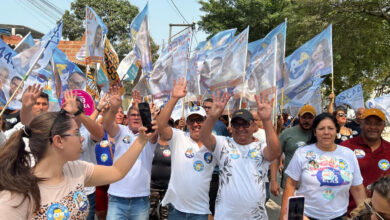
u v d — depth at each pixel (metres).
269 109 3.38
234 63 5.84
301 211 2.34
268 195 5.89
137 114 4.31
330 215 3.35
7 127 4.65
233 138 3.66
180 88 3.68
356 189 3.48
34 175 2.10
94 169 2.51
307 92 6.96
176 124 7.11
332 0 17.02
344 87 23.11
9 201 1.95
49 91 5.60
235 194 3.43
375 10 16.61
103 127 4.16
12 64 4.93
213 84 6.27
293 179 3.52
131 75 6.02
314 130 3.52
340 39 17.27
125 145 4.25
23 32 19.41
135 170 4.13
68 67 6.63
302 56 6.93
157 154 5.07
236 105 6.65
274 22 24.88
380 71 23.14
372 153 4.14
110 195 4.16
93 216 4.63
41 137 2.15
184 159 3.85
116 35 27.38
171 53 5.62
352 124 7.06
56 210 2.16
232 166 3.51
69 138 2.19
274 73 5.14
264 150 3.55
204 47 7.52
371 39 17.33
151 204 5.05
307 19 17.16
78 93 5.04
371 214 2.18
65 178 2.30
